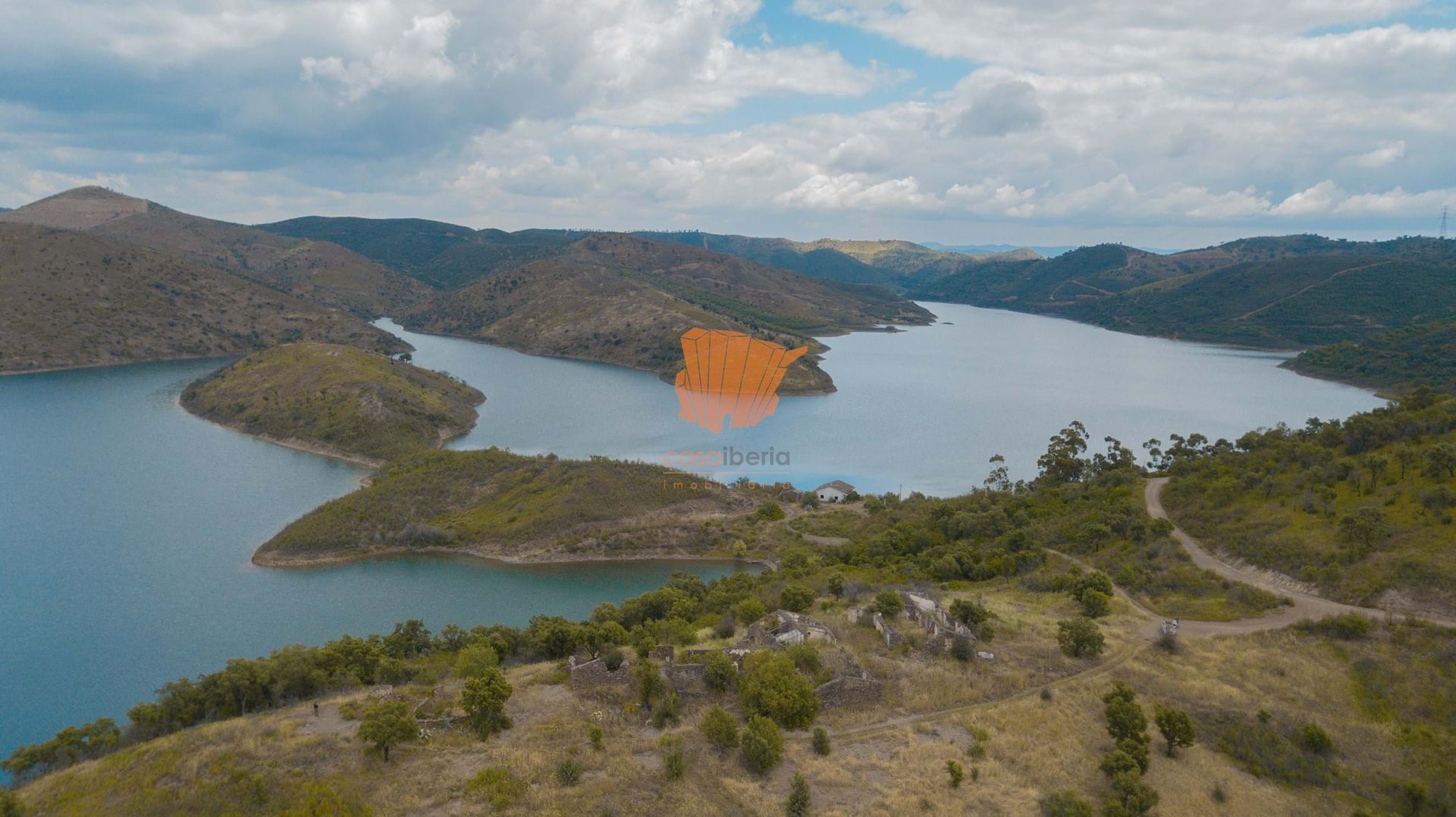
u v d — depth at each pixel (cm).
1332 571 6888
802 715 4556
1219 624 6481
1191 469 11188
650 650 5659
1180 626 6488
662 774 3972
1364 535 7100
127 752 4244
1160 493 10412
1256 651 5906
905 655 5578
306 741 4209
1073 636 5781
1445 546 6638
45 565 11400
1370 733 5016
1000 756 4356
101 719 5247
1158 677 5488
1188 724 4609
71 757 4812
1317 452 9456
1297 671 5609
